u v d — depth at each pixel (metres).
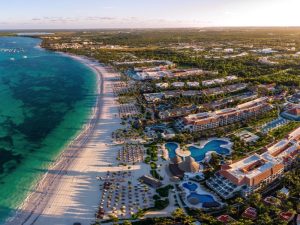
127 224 135.12
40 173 187.75
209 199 158.75
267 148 193.88
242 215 142.12
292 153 189.62
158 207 151.62
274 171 169.25
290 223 137.00
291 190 158.88
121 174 182.38
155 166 190.62
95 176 181.38
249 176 161.38
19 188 173.38
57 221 145.62
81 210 152.62
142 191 165.62
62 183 175.75
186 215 144.88
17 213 152.88
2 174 187.50
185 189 166.88
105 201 158.12
